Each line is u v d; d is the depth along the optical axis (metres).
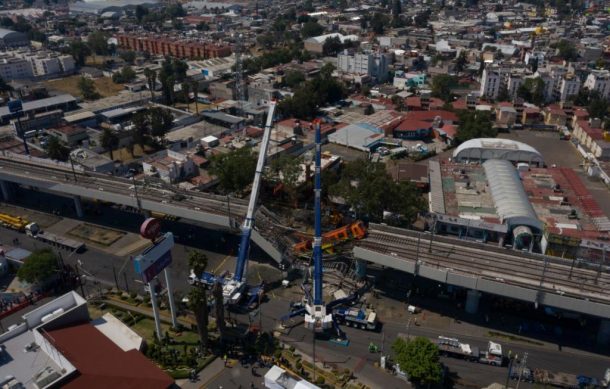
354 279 154.12
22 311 140.50
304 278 153.50
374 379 117.19
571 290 127.19
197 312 117.69
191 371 117.25
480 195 190.62
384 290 150.25
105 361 98.12
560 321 135.88
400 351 116.25
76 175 197.62
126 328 112.88
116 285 150.62
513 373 117.19
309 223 185.00
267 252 155.75
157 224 120.56
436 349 114.25
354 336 131.62
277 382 102.81
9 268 160.00
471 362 122.12
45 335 101.31
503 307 141.25
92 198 192.00
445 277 133.25
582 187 198.62
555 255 159.75
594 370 119.38
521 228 164.50
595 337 130.12
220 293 121.25
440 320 136.88
